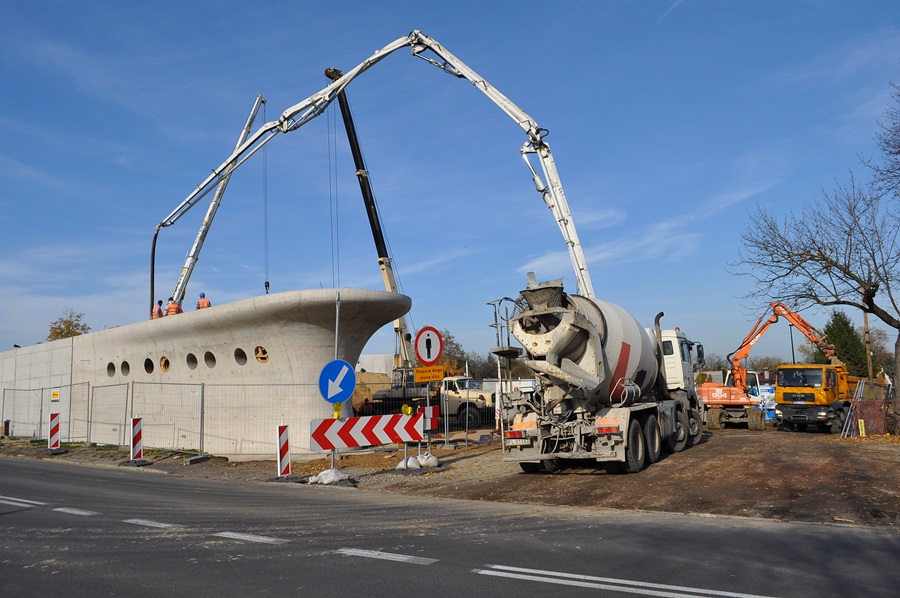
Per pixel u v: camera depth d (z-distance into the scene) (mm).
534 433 13586
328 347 19016
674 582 5816
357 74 25594
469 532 8164
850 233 23812
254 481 14500
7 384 31875
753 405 27859
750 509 9797
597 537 7816
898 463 13562
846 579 5922
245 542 7641
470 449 19047
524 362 13188
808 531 8203
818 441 18969
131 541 7816
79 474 16094
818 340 28375
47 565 6707
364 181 29281
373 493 12391
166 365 21984
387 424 14383
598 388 13383
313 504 10836
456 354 64688
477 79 22516
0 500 11398
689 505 10266
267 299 17938
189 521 9141
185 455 19094
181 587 5836
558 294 13125
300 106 26250
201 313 19703
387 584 5801
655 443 14750
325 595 5516
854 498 10297
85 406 25344
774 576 6020
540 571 6195
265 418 19188
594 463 14602
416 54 24000
